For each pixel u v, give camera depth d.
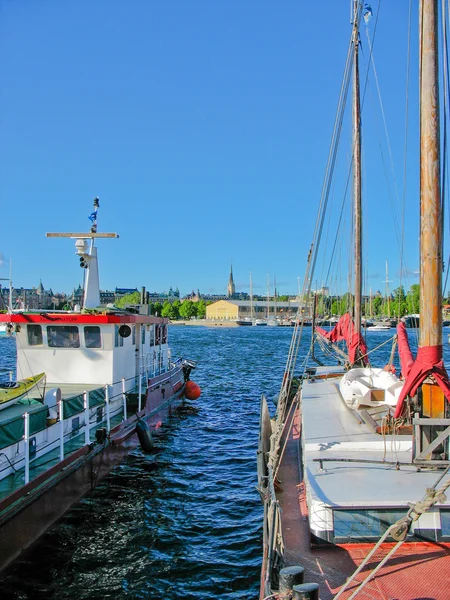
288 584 6.12
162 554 13.35
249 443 23.69
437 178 8.53
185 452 22.05
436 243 8.57
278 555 7.18
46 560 12.86
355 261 20.17
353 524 7.58
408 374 9.28
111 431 18.53
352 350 18.81
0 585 11.46
